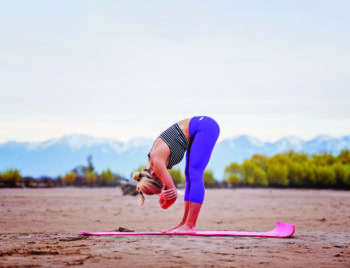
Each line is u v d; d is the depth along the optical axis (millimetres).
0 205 17125
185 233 5844
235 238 5578
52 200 21531
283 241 5418
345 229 8984
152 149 5859
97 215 13000
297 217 12578
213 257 4207
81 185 62906
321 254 4496
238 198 26906
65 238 5523
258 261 4055
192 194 5926
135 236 5684
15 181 53375
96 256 4203
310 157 80188
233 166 68062
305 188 64750
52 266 3713
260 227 9547
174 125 6020
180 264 3850
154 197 26031
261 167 72812
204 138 5918
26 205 17359
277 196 30453
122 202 20422
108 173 64062
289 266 3859
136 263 3871
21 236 5883
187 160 6172
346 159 76062
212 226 9812
